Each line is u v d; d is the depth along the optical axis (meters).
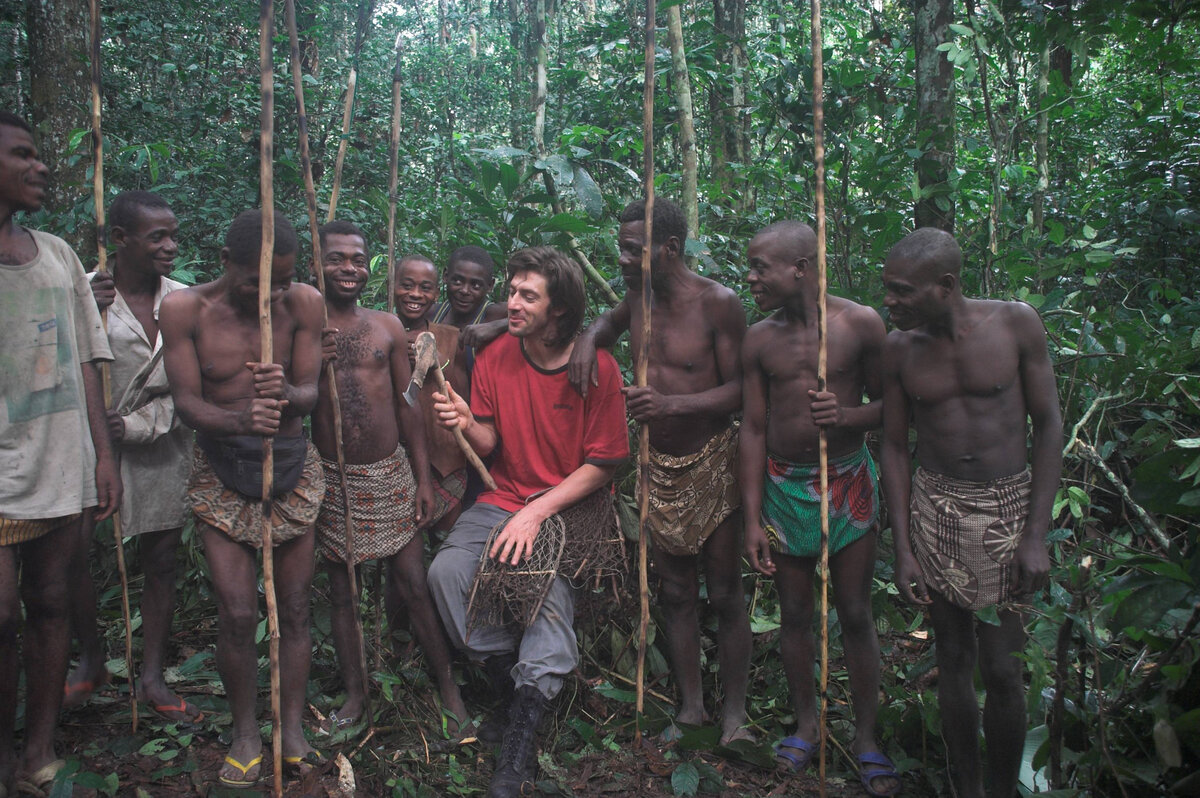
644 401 2.72
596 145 5.02
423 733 2.91
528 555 2.85
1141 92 6.64
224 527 2.62
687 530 2.94
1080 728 2.37
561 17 13.54
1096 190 5.67
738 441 2.99
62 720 2.91
